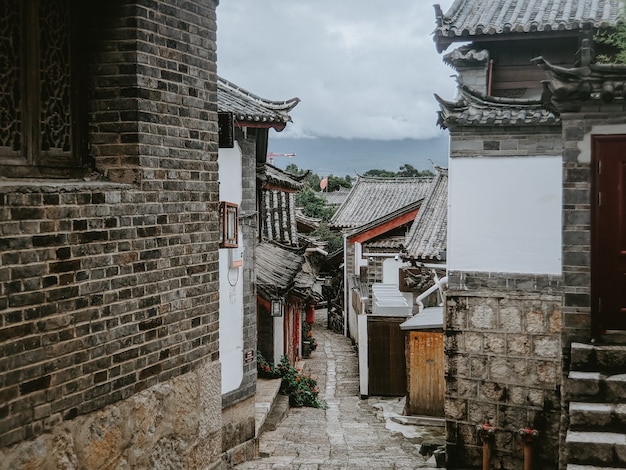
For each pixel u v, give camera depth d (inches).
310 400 590.9
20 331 145.7
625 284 275.6
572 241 280.1
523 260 356.5
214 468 225.0
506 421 359.3
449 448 370.3
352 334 978.7
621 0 303.6
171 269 197.8
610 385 260.1
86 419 165.3
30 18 165.0
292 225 749.9
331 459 398.0
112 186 173.5
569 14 410.3
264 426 483.8
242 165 423.2
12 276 143.6
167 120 195.8
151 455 190.2
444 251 541.3
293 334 781.9
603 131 274.8
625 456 236.1
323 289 1284.4
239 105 401.1
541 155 352.8
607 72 263.4
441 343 518.6
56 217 154.9
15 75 161.8
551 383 350.3
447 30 406.9
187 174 205.5
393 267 984.3
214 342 222.2
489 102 361.4
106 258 171.0
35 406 150.1
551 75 271.3
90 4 184.4
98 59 184.9
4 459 142.2
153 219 189.2
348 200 1261.1
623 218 275.0
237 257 402.0
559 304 349.4
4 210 141.6
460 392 367.9
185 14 203.5
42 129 170.2
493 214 360.8
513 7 441.7
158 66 191.9
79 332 162.4
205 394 216.8
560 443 279.3
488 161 360.8
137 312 183.0
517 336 356.8
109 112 184.7
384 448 430.0
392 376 639.1
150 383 189.3
